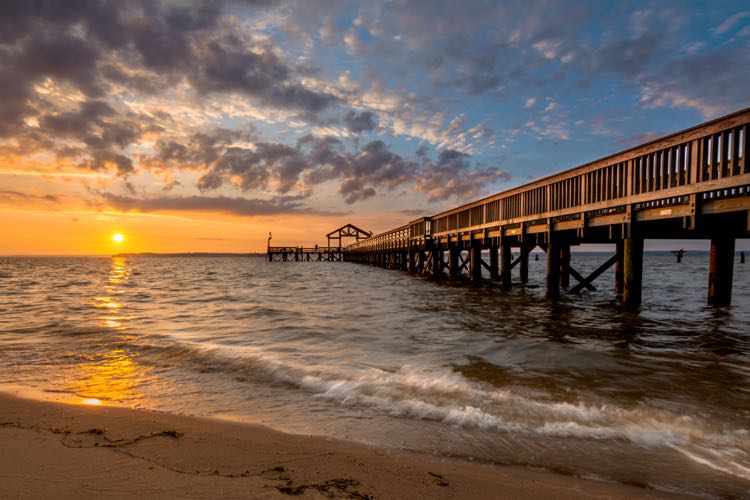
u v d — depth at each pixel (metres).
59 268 66.38
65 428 4.20
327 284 27.36
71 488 2.90
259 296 19.62
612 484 3.29
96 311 14.55
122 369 7.02
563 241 15.93
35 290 23.91
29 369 7.05
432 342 8.86
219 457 3.55
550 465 3.61
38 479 3.04
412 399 5.32
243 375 6.61
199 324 11.47
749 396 5.45
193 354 7.94
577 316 12.37
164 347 8.52
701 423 4.54
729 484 3.33
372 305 15.43
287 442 3.97
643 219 10.09
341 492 2.95
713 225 10.18
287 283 29.05
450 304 15.44
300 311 13.91
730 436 4.23
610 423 4.54
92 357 7.86
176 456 3.54
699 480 3.38
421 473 3.35
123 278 37.28
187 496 2.81
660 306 14.26
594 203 11.77
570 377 6.30
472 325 10.96
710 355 7.66
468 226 22.25
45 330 10.69
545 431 4.32
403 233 36.72
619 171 10.79
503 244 18.83
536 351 7.95
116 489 2.89
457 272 27.09
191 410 5.01
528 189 15.57
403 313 13.25
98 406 5.04
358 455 3.69
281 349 8.29
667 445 4.03
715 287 12.42
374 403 5.20
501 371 6.62
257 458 3.55
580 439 4.14
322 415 4.81
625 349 8.12
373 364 7.07
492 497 2.98
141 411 4.88
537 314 12.82
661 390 5.69
